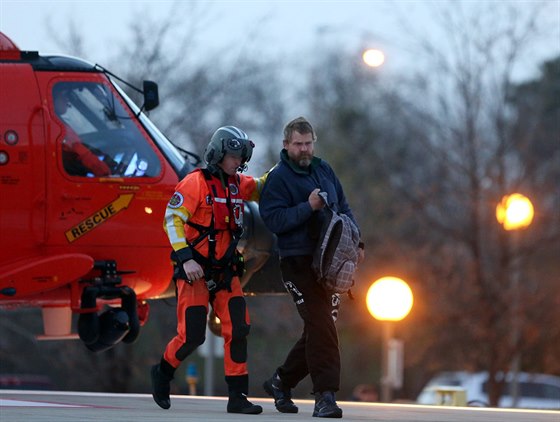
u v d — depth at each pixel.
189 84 94.75
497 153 103.00
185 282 30.36
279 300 103.81
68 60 40.84
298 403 40.91
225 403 38.84
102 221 40.09
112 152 40.53
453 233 101.06
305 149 30.44
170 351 31.33
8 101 39.72
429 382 127.94
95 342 40.88
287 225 29.98
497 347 95.19
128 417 28.03
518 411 40.12
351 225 29.95
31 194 39.50
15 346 85.19
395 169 122.62
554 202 115.81
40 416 28.06
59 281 39.53
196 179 30.00
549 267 105.81
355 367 130.50
